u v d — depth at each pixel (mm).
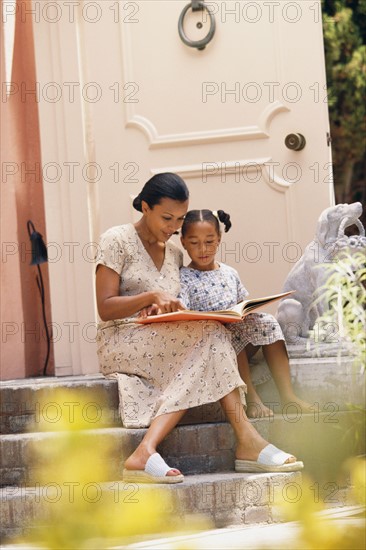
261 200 6012
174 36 6109
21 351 6371
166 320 4609
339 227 5199
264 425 4746
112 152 6133
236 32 6043
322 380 4949
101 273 4875
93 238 6094
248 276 6016
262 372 5090
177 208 4812
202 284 5047
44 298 6566
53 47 6051
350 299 4418
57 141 6051
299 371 4980
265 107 6012
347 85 10688
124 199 6121
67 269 6016
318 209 5938
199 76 6078
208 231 4977
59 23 6039
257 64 6020
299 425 4773
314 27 5949
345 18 10617
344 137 10836
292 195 5961
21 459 4523
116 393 4906
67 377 5832
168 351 4668
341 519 3631
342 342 4969
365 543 1441
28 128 6590
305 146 5953
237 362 4914
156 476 4207
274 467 4355
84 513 1426
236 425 4504
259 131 6000
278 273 5980
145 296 4676
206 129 6078
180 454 4582
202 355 4531
